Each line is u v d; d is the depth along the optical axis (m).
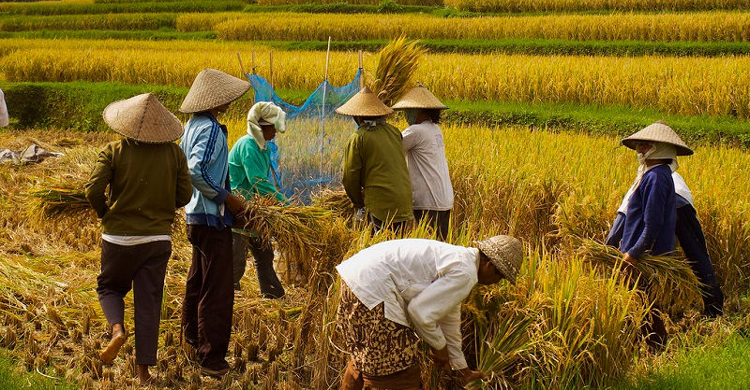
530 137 10.55
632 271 5.21
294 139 7.85
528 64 18.95
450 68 19.23
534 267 4.54
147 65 21.28
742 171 8.18
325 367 4.48
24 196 5.24
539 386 4.20
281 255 5.21
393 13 38.25
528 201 7.16
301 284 5.12
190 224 4.72
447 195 6.10
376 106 5.56
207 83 4.71
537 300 4.31
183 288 5.93
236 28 33.91
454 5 38.56
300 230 4.88
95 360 4.64
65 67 22.17
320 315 4.81
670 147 5.18
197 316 4.94
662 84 16.81
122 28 40.59
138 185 4.33
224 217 4.69
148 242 4.39
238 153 5.63
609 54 26.02
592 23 28.22
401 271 3.67
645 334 5.27
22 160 11.08
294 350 4.86
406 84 7.90
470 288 3.62
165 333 5.23
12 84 19.39
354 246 4.79
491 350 4.19
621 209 5.53
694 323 5.65
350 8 39.28
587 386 4.21
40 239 7.22
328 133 7.97
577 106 17.30
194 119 4.72
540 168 7.76
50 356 4.72
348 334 3.81
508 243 3.66
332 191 6.94
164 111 4.44
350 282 3.69
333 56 22.56
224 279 4.69
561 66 18.53
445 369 3.90
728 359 4.74
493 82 18.41
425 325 3.58
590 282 4.56
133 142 4.36
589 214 6.10
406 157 6.10
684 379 4.40
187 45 30.03
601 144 10.35
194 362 4.92
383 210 5.53
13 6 45.84
